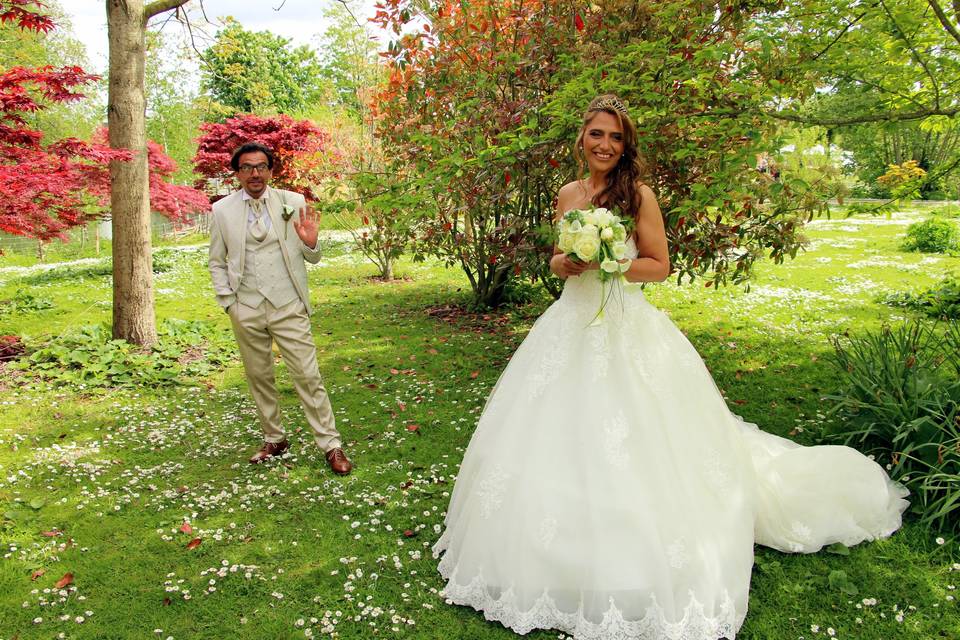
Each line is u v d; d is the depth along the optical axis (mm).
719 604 2439
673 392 2768
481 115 5965
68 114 22547
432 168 5684
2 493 3869
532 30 5863
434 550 3074
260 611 2725
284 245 3906
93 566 3092
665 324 2975
